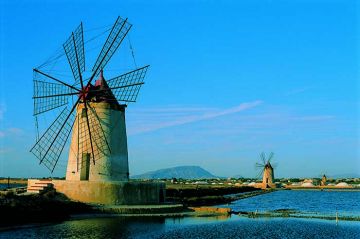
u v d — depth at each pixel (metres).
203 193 67.88
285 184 146.25
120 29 34.59
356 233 26.94
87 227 24.67
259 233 26.16
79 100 33.84
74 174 33.41
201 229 26.52
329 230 28.12
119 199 31.84
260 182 141.88
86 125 33.59
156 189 34.50
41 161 33.50
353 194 92.69
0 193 29.59
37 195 29.56
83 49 33.72
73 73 34.06
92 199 31.33
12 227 23.78
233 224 29.77
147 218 29.42
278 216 35.91
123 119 35.56
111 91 34.44
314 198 74.06
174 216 31.78
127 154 35.62
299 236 25.56
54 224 25.44
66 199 31.30
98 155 33.22
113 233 23.23
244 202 60.22
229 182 170.50
